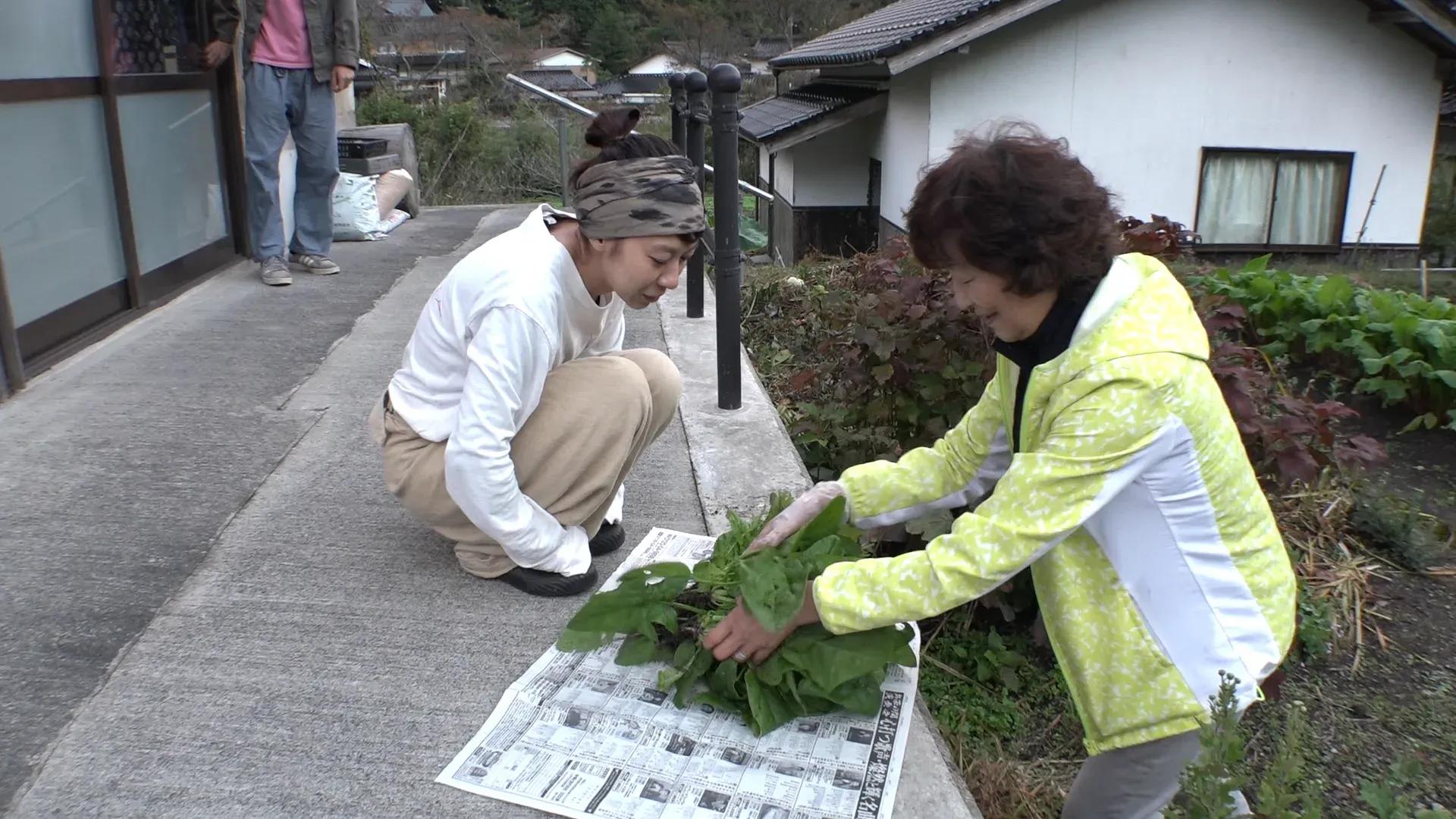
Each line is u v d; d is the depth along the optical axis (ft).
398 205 24.52
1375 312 15.89
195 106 15.97
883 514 6.57
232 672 6.41
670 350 13.83
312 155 16.62
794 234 41.96
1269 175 34.14
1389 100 33.78
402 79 60.49
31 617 6.91
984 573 5.04
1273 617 5.38
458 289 6.66
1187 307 5.10
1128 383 4.78
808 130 37.06
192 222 15.90
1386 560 11.82
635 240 6.31
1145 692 5.38
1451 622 10.78
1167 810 5.09
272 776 5.54
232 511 8.53
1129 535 5.20
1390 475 13.91
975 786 7.83
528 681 6.31
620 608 6.35
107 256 13.32
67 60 12.35
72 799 5.33
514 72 63.82
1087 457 4.84
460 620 7.04
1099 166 33.30
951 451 6.47
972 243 4.66
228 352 12.64
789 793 5.45
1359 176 34.40
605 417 7.07
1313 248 34.96
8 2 11.17
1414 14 30.73
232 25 15.58
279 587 7.40
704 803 5.37
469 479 6.55
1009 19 29.43
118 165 13.35
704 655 6.11
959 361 10.67
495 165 46.01
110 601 7.14
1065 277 4.78
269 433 10.18
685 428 11.00
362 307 14.92
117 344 12.82
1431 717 9.42
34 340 11.73
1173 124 33.19
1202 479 5.06
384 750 5.76
